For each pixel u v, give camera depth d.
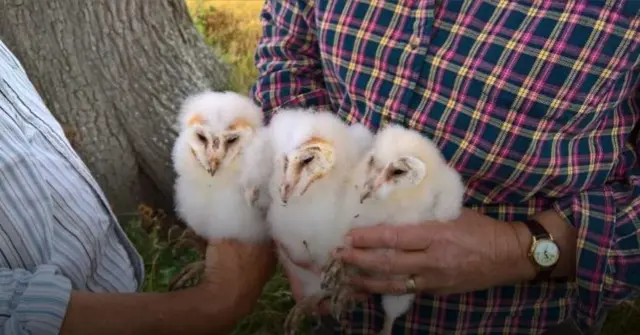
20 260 0.52
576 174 0.56
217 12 1.63
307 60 0.69
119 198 1.14
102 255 0.62
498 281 0.57
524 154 0.56
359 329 0.67
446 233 0.55
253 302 0.62
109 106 1.12
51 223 0.55
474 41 0.56
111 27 1.12
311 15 0.67
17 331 0.48
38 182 0.54
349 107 0.64
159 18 1.18
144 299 0.55
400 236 0.54
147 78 1.15
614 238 0.55
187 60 1.21
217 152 0.57
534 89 0.54
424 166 0.54
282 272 0.97
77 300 0.52
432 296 0.63
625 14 0.52
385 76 0.59
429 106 0.58
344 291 0.56
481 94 0.56
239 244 0.62
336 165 0.56
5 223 0.51
